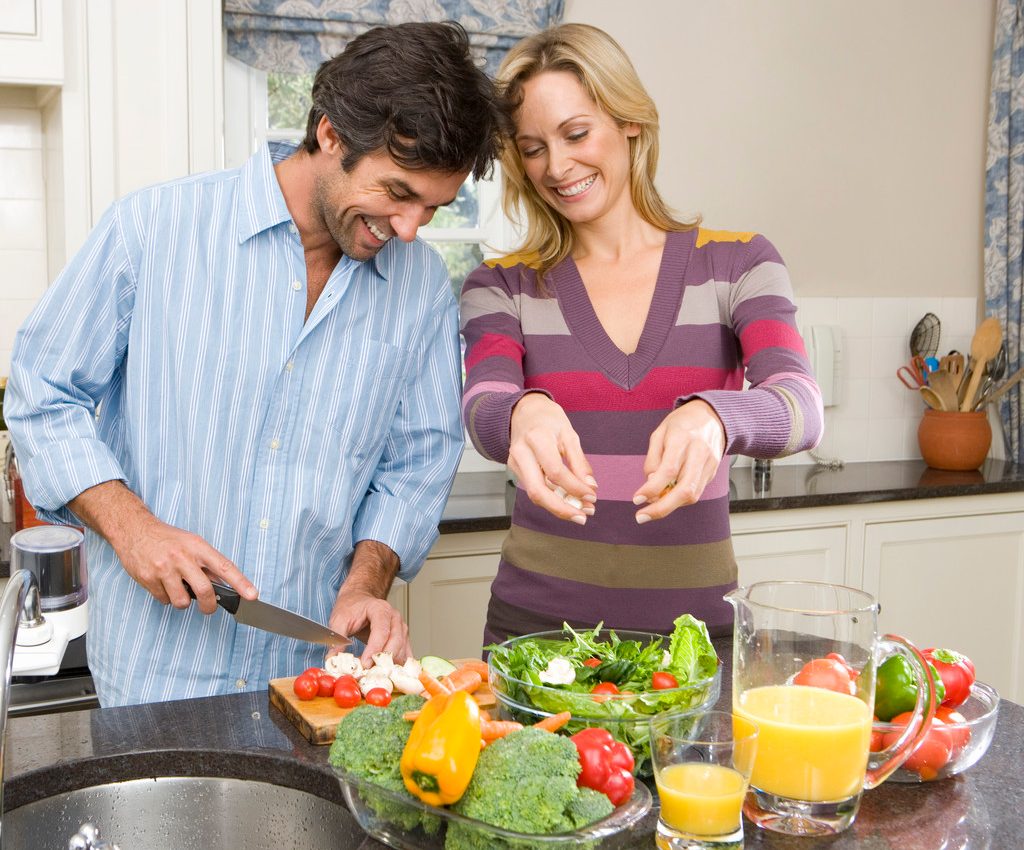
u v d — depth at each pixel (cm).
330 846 110
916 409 347
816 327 324
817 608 103
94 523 140
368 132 128
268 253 148
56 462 140
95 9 233
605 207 163
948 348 352
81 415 143
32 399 141
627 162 166
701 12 310
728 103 316
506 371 158
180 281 146
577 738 96
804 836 95
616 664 115
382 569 157
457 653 254
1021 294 337
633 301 167
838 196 333
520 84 159
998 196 339
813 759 94
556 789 88
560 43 157
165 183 148
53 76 228
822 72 327
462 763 88
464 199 307
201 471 147
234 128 284
